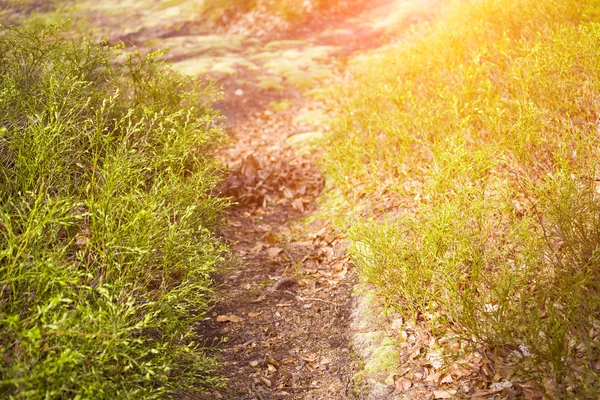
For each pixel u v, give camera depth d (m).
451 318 3.35
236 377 3.38
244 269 4.60
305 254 4.79
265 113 8.70
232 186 5.80
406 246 3.86
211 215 4.39
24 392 2.17
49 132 3.37
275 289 4.29
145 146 4.07
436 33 7.35
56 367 2.21
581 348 2.91
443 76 6.31
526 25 5.92
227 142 6.09
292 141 7.32
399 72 7.18
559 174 3.68
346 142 6.08
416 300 3.67
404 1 13.73
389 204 4.93
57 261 2.73
